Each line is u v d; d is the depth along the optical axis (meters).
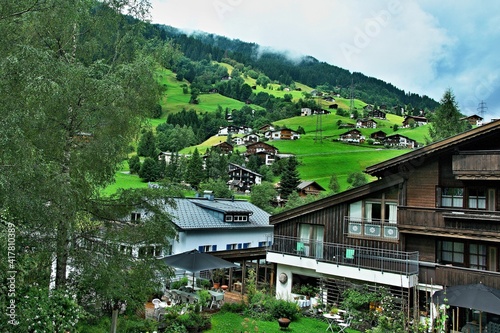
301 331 14.23
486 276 13.80
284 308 15.67
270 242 29.88
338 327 14.78
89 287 9.56
